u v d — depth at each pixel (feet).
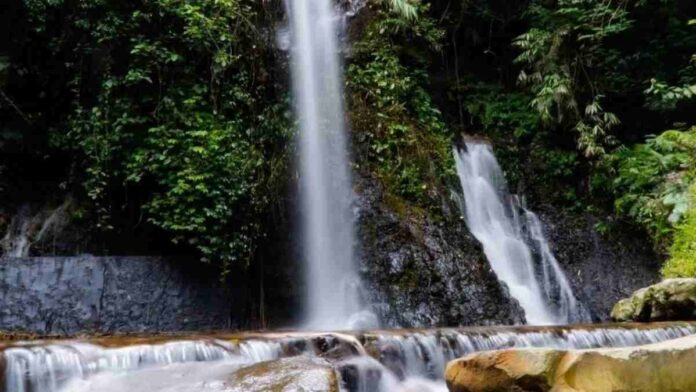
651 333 21.01
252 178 25.61
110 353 14.01
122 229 24.91
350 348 15.72
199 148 24.17
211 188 24.14
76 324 21.56
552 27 38.68
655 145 35.99
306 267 27.09
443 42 38.55
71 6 25.23
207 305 23.88
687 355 10.86
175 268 23.61
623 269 33.83
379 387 15.74
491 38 40.75
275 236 26.48
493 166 36.11
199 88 25.54
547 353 11.46
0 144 24.91
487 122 37.88
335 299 27.12
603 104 38.99
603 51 38.83
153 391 12.41
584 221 35.76
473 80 39.73
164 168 24.18
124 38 25.12
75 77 25.12
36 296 21.30
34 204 25.71
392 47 32.94
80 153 25.45
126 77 24.47
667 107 37.24
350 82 30.96
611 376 10.99
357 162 29.35
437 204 29.09
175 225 23.39
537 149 37.55
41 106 25.73
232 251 24.31
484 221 33.65
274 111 27.89
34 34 25.18
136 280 22.82
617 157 36.17
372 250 27.30
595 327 20.66
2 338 19.52
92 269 22.26
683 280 25.89
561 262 34.12
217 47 26.27
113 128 24.34
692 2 39.32
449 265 27.32
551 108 37.96
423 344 16.90
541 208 36.11
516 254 33.37
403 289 26.40
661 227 33.35
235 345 15.11
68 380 13.47
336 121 29.78
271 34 29.17
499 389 11.85
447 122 36.73
